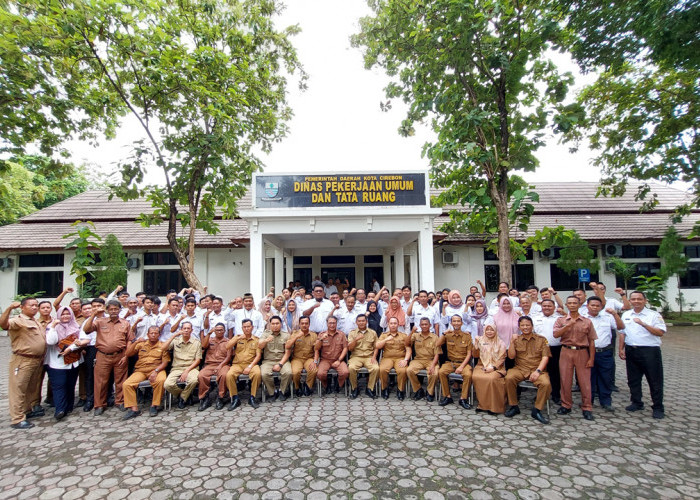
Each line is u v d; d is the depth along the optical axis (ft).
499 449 12.75
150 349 17.72
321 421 15.43
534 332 17.33
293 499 9.93
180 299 19.35
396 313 21.49
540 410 15.40
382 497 9.97
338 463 11.85
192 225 30.40
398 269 40.81
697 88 32.58
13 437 14.29
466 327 19.44
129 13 24.36
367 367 18.74
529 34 24.43
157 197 29.84
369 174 29.25
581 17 23.13
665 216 49.39
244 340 18.28
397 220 28.81
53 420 16.15
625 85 35.70
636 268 45.85
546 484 10.54
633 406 16.42
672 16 18.57
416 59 26.81
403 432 14.23
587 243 41.63
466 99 27.99
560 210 50.01
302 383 19.60
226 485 10.66
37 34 22.39
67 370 16.72
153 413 16.47
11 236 45.57
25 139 27.04
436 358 18.24
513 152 26.13
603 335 16.79
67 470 11.67
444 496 9.99
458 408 17.01
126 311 20.01
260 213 28.12
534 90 26.58
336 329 20.54
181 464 11.92
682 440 13.37
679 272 41.73
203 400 17.29
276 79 36.24
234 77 30.09
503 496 9.96
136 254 44.86
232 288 44.93
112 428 15.10
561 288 45.27
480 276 45.37
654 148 36.81
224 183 29.94
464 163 24.26
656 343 15.70
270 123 34.76
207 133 29.89
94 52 24.90
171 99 28.55
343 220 28.76
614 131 38.17
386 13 26.21
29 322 15.89
